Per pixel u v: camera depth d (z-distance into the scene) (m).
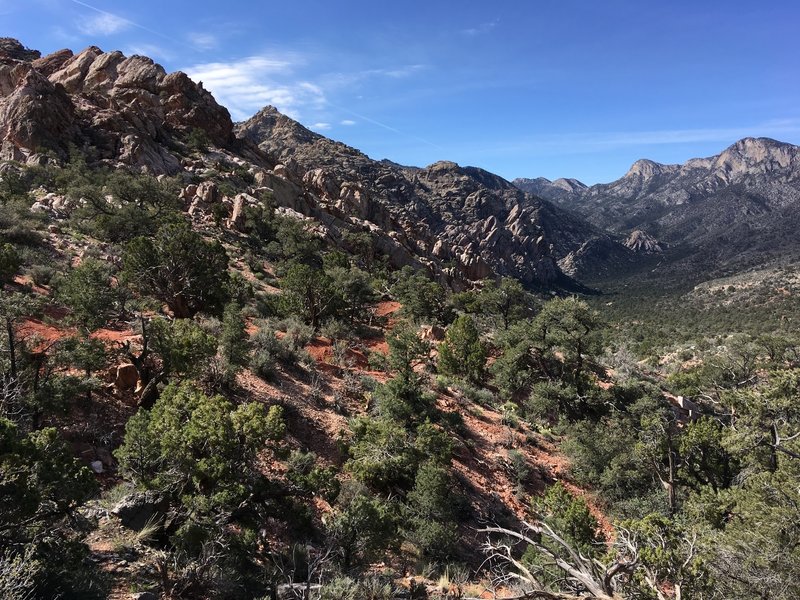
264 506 10.23
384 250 84.00
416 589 9.64
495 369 30.53
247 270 43.56
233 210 60.47
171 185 58.25
